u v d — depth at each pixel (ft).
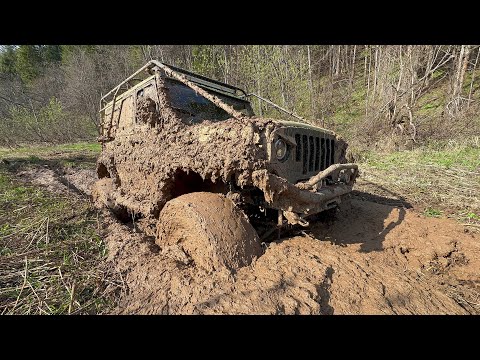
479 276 10.42
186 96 14.57
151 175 12.79
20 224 15.48
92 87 89.45
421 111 53.21
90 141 79.46
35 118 76.59
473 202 18.03
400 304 8.22
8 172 30.86
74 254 12.42
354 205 16.61
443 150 36.09
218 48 63.57
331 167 10.71
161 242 11.36
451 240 12.08
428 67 47.67
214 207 9.83
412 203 18.69
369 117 50.42
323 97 59.06
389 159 34.09
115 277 10.62
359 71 79.30
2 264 11.43
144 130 14.11
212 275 8.60
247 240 9.48
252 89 53.31
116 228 15.16
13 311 8.72
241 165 9.19
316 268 9.05
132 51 96.37
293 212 9.87
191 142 11.07
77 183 28.76
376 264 10.23
